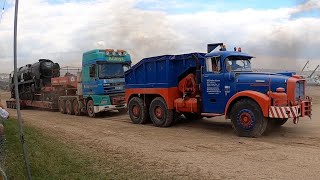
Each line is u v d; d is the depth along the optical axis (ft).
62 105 76.79
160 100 49.73
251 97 38.47
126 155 30.50
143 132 44.57
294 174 23.76
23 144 19.33
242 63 43.62
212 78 43.14
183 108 47.19
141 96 53.72
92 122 57.00
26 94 94.48
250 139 37.47
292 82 37.60
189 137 39.91
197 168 25.85
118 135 42.34
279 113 37.06
